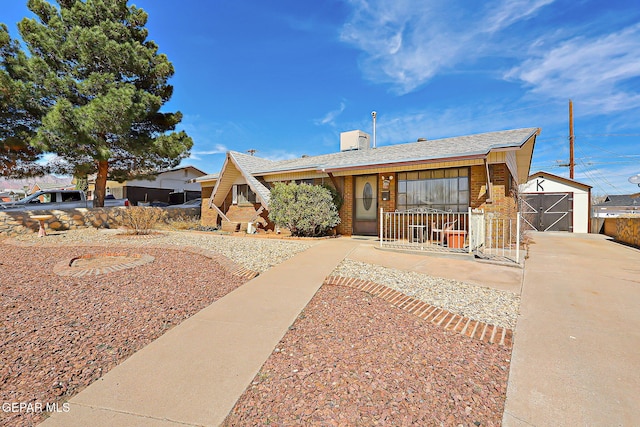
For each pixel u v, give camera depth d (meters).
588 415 2.17
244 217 13.71
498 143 8.32
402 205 10.38
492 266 6.39
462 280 5.43
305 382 2.54
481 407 2.26
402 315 3.94
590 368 2.75
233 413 2.20
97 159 13.83
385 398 2.34
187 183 27.28
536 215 17.00
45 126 11.84
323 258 6.95
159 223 15.21
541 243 10.84
